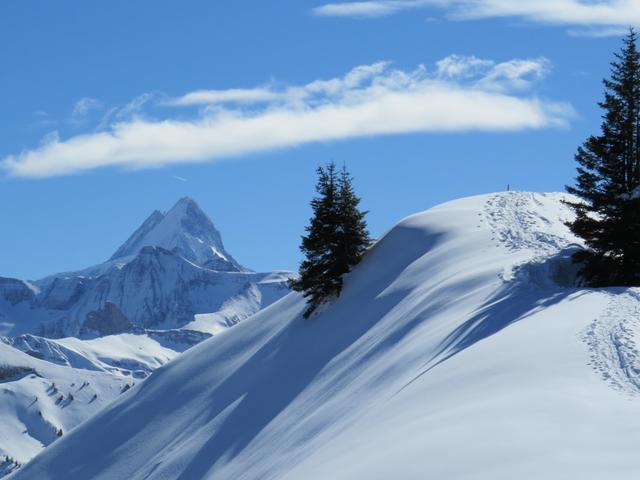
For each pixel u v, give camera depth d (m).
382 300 94.56
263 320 119.75
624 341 42.09
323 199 109.56
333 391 78.81
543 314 53.03
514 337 47.91
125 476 103.88
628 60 71.88
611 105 71.62
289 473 48.38
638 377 37.38
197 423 102.44
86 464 111.62
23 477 116.88
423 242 102.44
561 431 32.22
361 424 48.09
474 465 30.89
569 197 106.50
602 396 35.72
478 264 83.25
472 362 45.97
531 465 29.45
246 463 80.19
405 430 39.31
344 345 92.75
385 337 79.81
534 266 70.12
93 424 120.50
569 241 84.81
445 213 108.19
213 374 113.19
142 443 108.44
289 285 109.44
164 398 114.88
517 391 38.41
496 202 106.62
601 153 71.12
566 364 40.84
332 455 44.81
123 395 124.25
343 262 107.88
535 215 98.00
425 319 74.38
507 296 67.00
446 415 38.53
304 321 106.56
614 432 31.36
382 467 34.16
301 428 71.00
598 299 54.50
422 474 31.66
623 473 27.47
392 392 58.41
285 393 93.12
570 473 28.12
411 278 93.69
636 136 71.62
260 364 104.56
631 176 71.12
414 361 62.81
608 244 69.88
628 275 69.88
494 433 33.25
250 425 92.38
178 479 91.56
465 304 70.25
